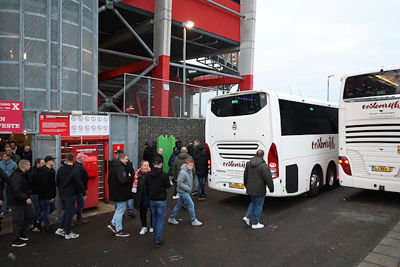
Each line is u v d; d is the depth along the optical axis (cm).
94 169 825
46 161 659
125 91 1341
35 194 655
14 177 572
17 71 922
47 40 961
